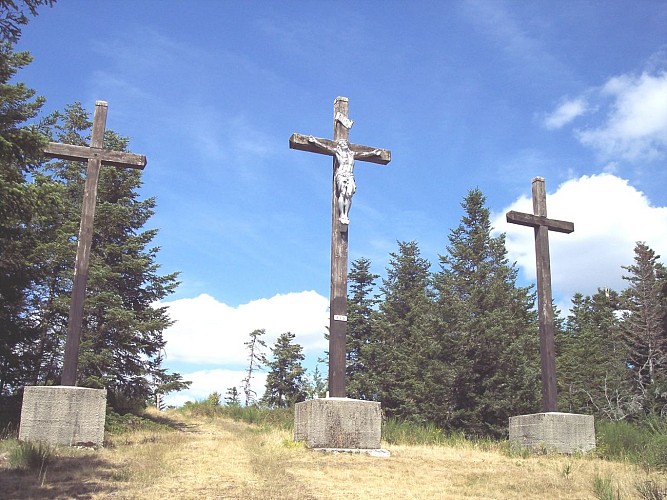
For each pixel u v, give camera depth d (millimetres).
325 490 9320
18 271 17391
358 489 9555
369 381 36469
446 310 28828
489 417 27078
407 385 33375
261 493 8797
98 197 22594
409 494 9352
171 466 10836
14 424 16406
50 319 20641
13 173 11523
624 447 16062
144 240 22844
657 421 17562
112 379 21328
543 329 18719
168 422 22469
